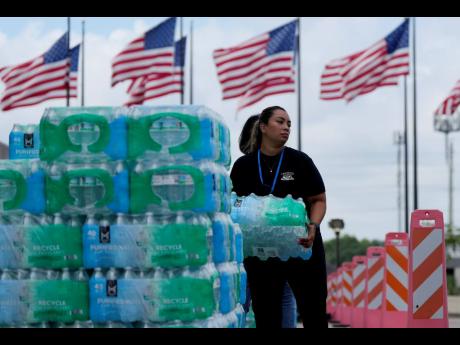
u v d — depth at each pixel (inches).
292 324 402.9
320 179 375.9
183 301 292.7
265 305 374.3
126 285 294.4
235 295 327.6
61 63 1448.1
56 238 299.4
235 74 1387.8
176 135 298.0
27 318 299.4
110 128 299.4
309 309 369.7
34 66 1440.7
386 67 1471.5
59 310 298.4
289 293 402.3
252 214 362.9
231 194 376.8
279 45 1430.9
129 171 298.8
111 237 295.6
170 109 299.3
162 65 1407.5
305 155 378.9
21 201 302.8
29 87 1437.0
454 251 4404.5
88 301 297.7
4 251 301.6
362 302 950.4
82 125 300.8
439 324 478.9
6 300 300.4
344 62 1483.8
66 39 1445.6
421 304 480.1
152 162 298.0
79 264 299.0
